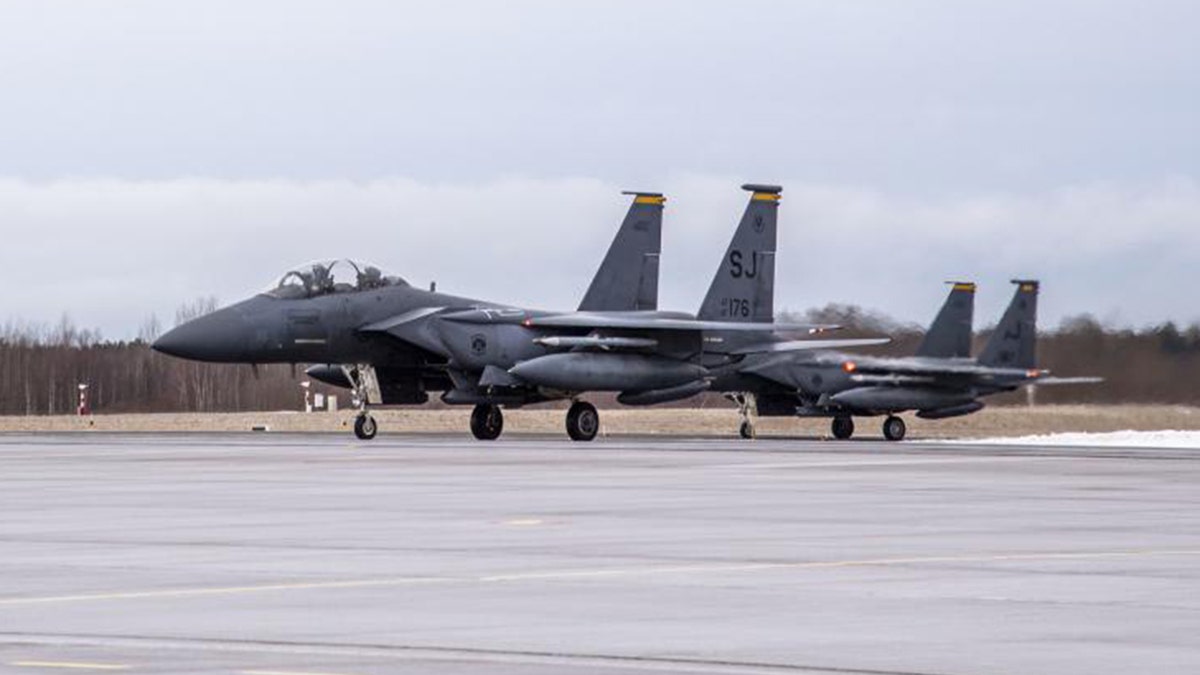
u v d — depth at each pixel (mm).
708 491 78562
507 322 146500
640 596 43125
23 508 68000
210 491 77312
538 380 143500
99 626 38406
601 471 93812
